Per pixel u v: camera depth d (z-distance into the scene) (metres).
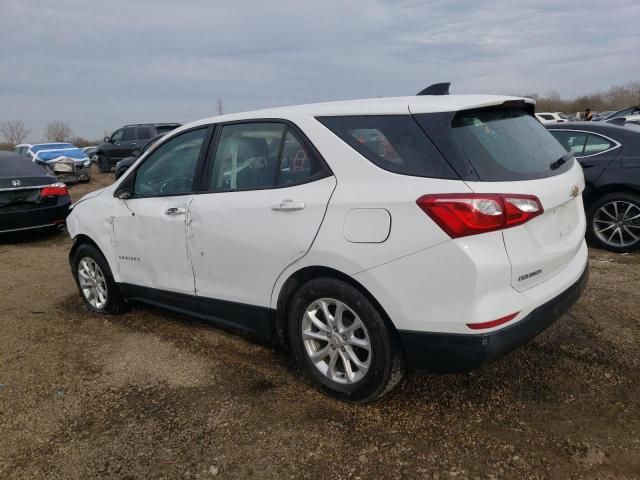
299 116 3.15
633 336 3.69
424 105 2.78
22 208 7.86
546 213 2.73
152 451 2.73
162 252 3.87
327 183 2.91
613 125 6.06
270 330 3.34
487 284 2.46
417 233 2.55
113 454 2.72
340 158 2.89
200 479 2.51
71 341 4.19
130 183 4.20
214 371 3.55
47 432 2.94
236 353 3.81
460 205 2.45
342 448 2.67
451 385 3.18
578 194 3.02
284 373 3.47
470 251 2.45
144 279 4.12
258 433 2.83
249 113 3.50
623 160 5.80
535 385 3.13
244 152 3.42
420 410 2.95
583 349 3.53
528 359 3.43
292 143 3.14
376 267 2.67
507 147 2.78
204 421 2.97
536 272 2.66
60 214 8.27
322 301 2.98
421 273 2.56
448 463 2.52
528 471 2.43
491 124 2.86
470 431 2.74
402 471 2.48
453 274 2.48
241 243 3.27
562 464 2.46
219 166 3.57
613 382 3.12
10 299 5.36
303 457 2.62
